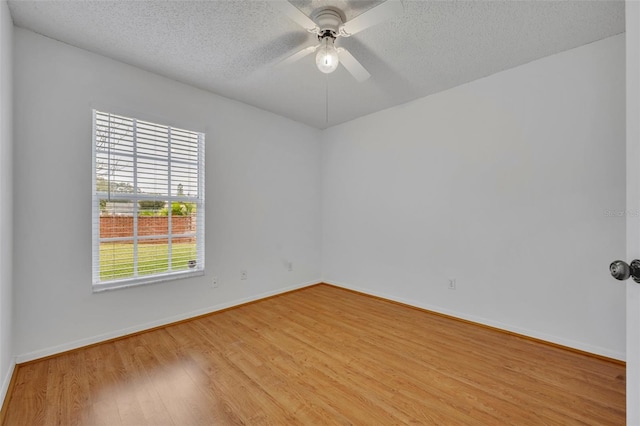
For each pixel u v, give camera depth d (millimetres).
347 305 3342
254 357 2156
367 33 2045
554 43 2178
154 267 2678
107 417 1535
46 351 2098
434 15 1857
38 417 1526
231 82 2820
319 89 2979
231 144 3221
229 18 1905
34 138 2053
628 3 879
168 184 2771
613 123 2096
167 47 2240
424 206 3174
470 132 2811
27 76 2023
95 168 2352
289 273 3879
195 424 1492
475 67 2535
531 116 2447
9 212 1848
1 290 1629
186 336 2504
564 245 2305
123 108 2453
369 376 1912
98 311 2342
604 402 1648
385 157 3539
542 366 2027
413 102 3254
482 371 1969
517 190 2529
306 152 4105
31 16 1882
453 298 2945
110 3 1767
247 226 3385
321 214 4344
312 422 1505
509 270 2580
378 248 3627
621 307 2070
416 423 1498
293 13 1659
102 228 2391
